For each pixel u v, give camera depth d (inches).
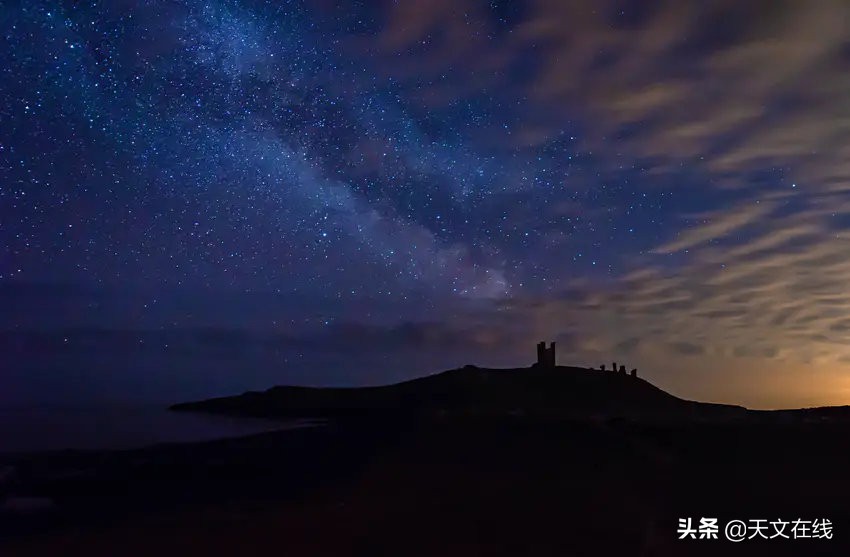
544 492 417.7
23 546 317.4
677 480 447.5
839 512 382.0
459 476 457.7
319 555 300.8
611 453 515.2
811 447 536.7
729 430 588.1
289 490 417.4
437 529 340.8
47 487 430.0
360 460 502.0
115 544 317.7
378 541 321.1
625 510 379.2
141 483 434.3
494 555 301.4
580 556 303.1
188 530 340.2
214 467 486.9
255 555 301.9
